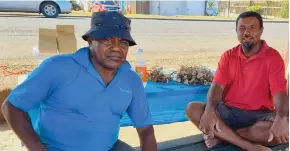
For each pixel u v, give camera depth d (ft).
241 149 9.79
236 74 9.61
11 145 10.90
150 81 11.06
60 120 6.06
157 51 27.68
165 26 46.91
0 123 12.64
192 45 31.81
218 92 9.68
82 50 6.18
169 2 90.27
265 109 9.65
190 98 10.55
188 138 10.86
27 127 5.85
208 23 56.03
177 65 22.72
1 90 12.54
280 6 88.53
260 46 9.38
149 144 7.13
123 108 6.50
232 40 36.37
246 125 9.73
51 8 44.75
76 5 82.07
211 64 24.00
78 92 5.96
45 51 9.91
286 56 12.58
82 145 6.25
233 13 94.89
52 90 5.96
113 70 6.16
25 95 5.75
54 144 6.24
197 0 92.53
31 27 34.35
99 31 5.80
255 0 96.48
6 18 41.29
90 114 6.11
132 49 27.48
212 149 9.92
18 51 23.72
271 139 8.82
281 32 46.01
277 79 9.05
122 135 12.15
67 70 5.89
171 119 10.37
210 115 9.37
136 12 88.07
